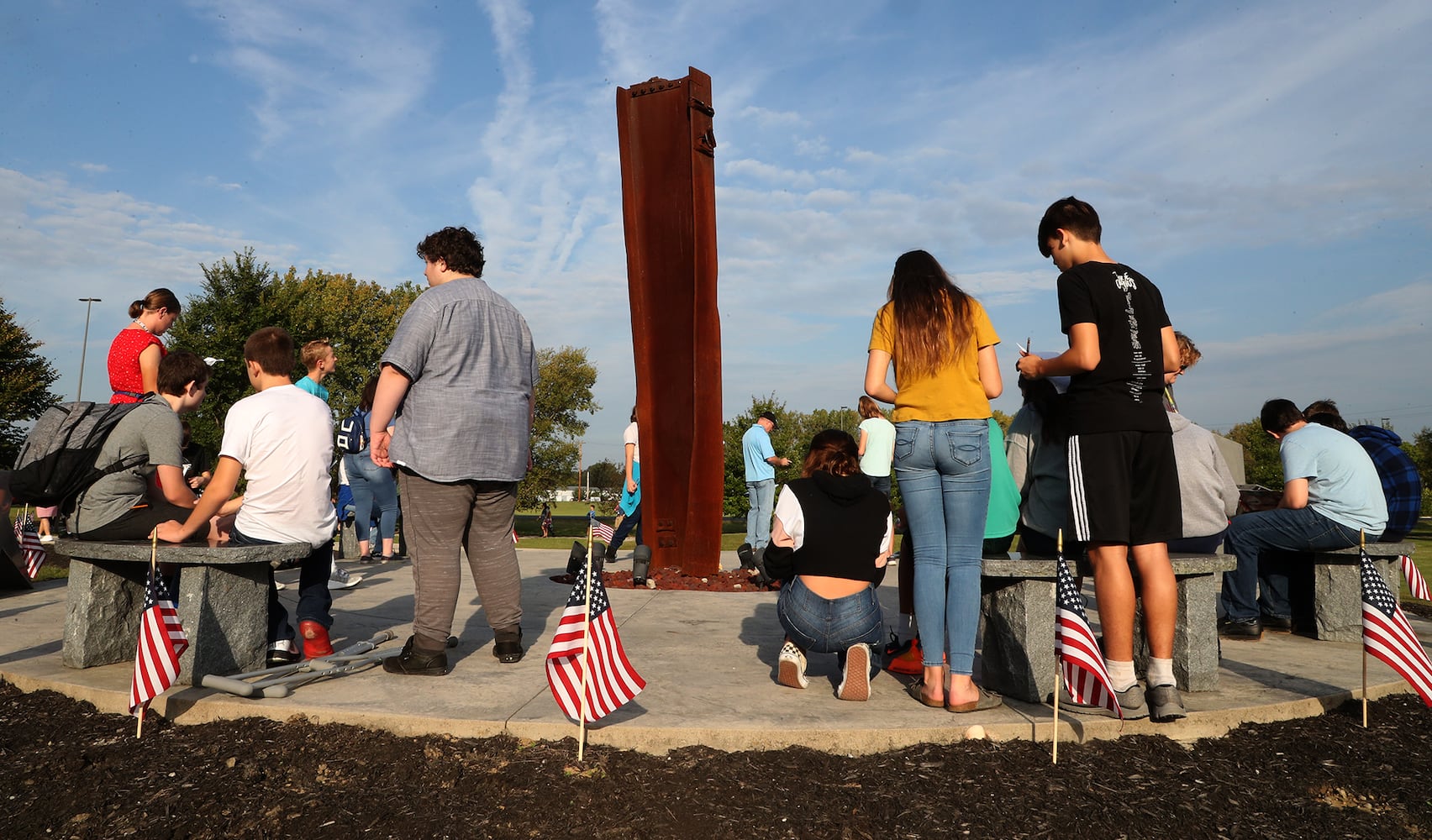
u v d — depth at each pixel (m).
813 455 3.71
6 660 4.04
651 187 7.39
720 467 7.43
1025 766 2.88
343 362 42.19
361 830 2.38
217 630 3.59
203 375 4.54
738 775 2.75
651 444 7.52
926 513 3.31
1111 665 3.26
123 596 4.00
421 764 2.80
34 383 35.91
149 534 3.93
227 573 3.65
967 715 3.22
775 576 3.64
